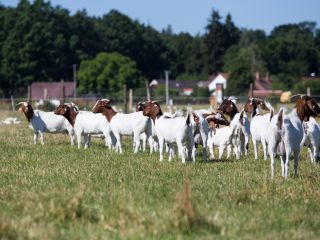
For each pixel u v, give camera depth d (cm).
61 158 1992
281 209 1176
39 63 9738
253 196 1266
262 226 1046
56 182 1460
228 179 1518
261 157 2081
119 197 1209
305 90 6356
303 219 1096
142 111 2183
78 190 1277
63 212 1090
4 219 1009
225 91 7475
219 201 1234
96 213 1116
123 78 8669
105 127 2309
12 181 1506
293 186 1392
